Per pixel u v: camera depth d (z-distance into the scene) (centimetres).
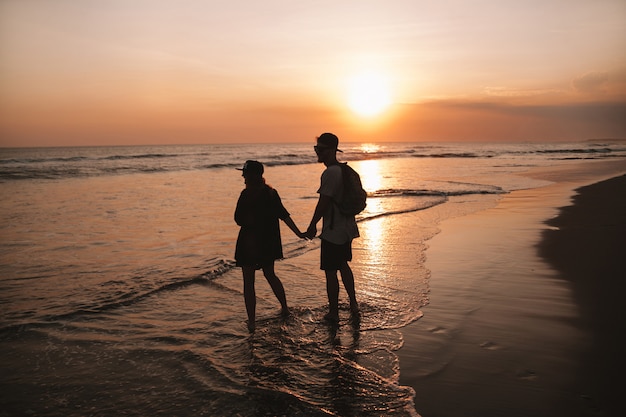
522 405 285
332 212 438
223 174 2645
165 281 554
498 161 4369
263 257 422
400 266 634
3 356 358
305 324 430
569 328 407
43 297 495
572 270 594
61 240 806
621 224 909
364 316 447
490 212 1142
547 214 1085
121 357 359
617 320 423
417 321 432
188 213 1135
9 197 1487
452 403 289
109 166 3269
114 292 512
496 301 485
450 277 578
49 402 296
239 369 341
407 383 315
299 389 312
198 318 444
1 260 658
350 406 289
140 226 950
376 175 2627
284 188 1789
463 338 390
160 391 310
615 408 279
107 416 281
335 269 437
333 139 442
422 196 1516
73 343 383
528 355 355
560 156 5419
